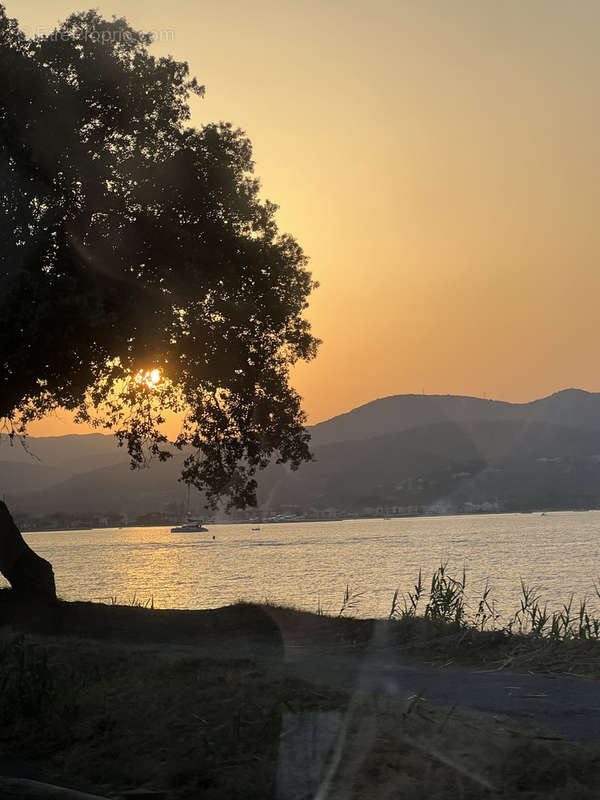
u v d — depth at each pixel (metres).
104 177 18.03
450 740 6.18
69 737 7.06
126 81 18.45
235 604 17.42
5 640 11.34
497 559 72.06
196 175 19.31
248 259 19.88
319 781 5.57
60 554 151.25
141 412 22.47
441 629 12.05
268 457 22.19
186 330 19.03
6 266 16.84
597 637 11.41
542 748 5.89
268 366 21.28
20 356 16.98
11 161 16.64
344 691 7.71
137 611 17.56
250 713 6.93
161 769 6.09
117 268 17.95
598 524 182.00
